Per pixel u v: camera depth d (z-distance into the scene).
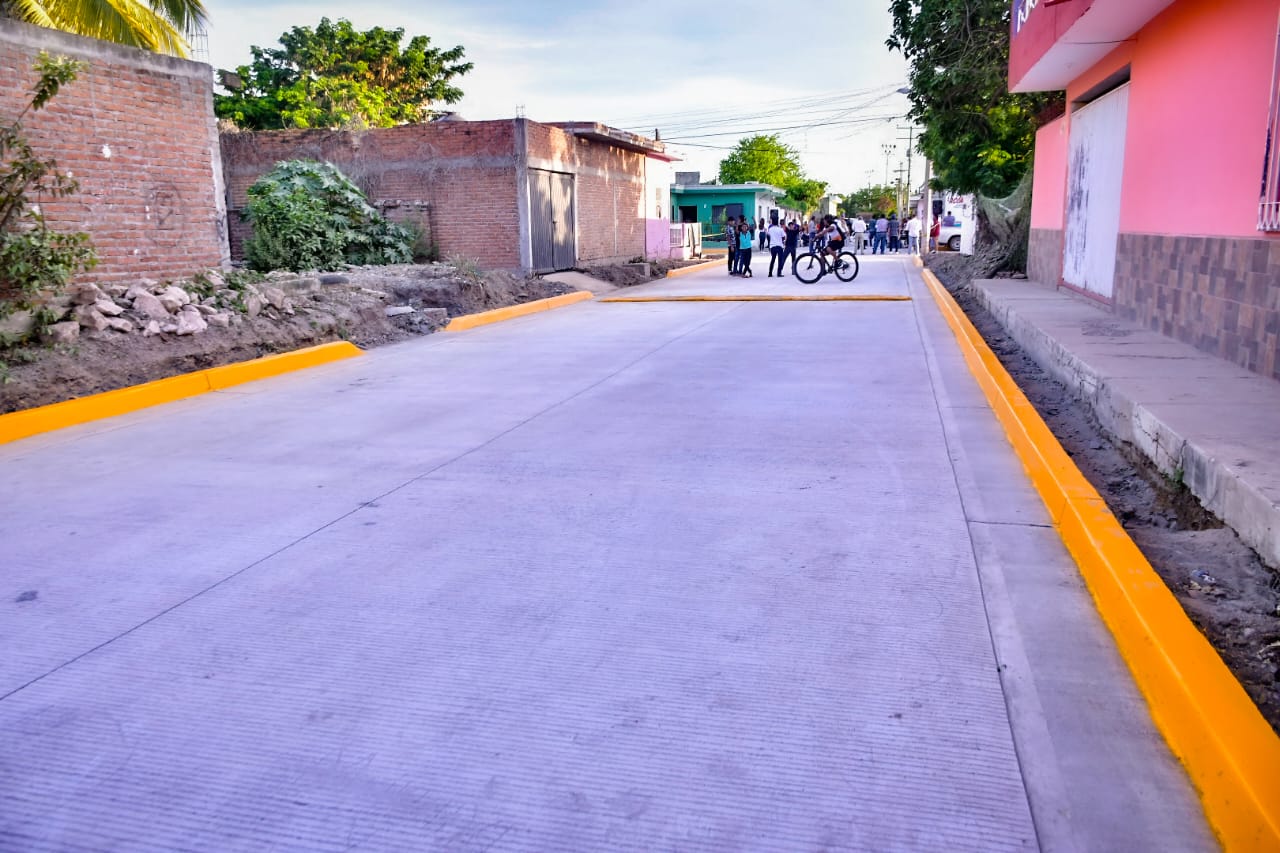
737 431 6.43
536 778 2.53
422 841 2.29
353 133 19.61
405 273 15.48
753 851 2.23
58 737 2.77
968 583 3.75
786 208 69.94
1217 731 2.45
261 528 4.58
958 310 13.23
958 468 5.43
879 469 5.42
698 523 4.52
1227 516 4.17
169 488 5.31
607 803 2.42
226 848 2.28
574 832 2.31
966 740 2.66
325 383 8.75
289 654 3.26
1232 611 3.47
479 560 4.09
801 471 5.39
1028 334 9.97
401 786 2.50
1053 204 14.81
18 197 7.87
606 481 5.26
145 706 2.93
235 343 9.48
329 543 4.35
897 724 2.75
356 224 18.50
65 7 14.01
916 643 3.24
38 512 4.91
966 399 7.46
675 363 9.54
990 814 2.35
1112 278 10.96
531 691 2.97
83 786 2.53
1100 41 10.30
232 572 4.02
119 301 9.10
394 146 19.48
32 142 8.51
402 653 3.25
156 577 3.98
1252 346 6.75
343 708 2.90
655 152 26.80
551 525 4.53
